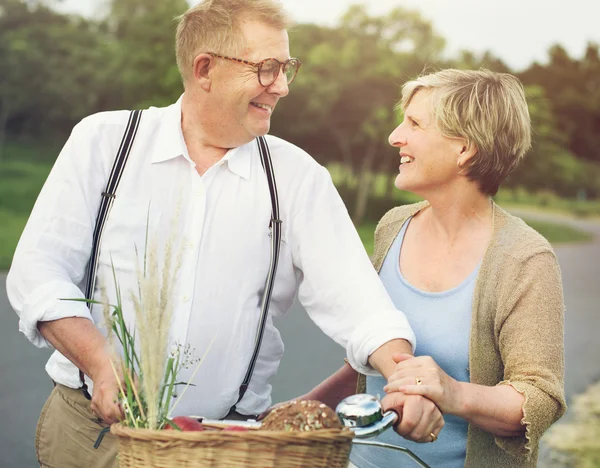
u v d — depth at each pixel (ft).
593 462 16.85
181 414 7.82
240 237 7.97
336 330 7.78
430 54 120.47
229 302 7.90
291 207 8.11
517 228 7.38
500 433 6.68
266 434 4.79
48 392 23.77
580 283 60.34
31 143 161.38
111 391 6.46
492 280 7.24
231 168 7.99
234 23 7.56
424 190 7.66
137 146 7.97
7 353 29.25
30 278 7.42
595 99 175.52
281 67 7.68
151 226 7.88
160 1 135.44
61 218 7.70
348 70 124.26
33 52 156.76
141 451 4.99
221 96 7.68
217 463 4.86
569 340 35.83
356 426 5.31
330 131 132.87
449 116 7.36
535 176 156.97
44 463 8.35
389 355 7.15
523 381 6.77
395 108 7.94
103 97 156.56
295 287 8.39
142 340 5.41
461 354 7.37
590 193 163.63
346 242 8.11
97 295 7.88
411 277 7.82
